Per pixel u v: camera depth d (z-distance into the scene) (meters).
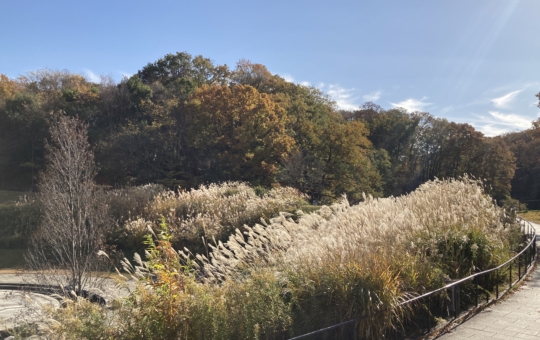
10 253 20.66
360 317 5.49
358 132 37.75
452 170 50.00
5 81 54.28
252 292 5.52
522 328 6.48
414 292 6.35
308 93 49.53
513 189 55.72
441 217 8.78
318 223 8.87
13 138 43.25
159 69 54.72
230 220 17.64
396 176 54.22
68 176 13.79
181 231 17.70
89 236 13.46
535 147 53.78
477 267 8.53
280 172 35.03
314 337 5.68
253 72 52.12
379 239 7.19
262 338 5.31
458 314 7.16
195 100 39.03
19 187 42.06
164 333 4.68
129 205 21.42
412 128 56.81
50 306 4.89
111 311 4.88
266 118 36.56
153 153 39.94
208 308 5.00
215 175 37.38
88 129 42.25
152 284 4.88
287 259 6.54
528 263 11.46
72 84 53.12
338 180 36.59
